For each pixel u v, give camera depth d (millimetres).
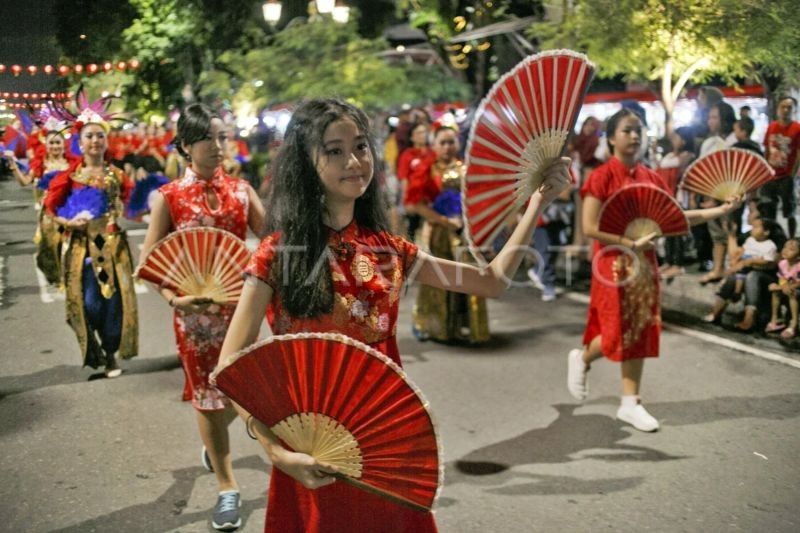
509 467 4270
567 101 2225
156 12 11797
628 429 4758
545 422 4918
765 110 7867
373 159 2262
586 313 7898
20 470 4371
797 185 6645
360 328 2250
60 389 5750
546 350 6566
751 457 4289
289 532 2277
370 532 2213
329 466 2037
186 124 3871
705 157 4785
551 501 3861
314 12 10922
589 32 6895
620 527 3596
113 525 3736
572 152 10055
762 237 6527
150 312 8156
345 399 1949
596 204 4613
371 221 2363
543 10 8969
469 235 2260
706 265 9039
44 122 5734
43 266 7496
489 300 8555
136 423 5051
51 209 5762
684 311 7430
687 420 4848
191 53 12594
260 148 11984
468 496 3934
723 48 6344
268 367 1935
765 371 5648
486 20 11570
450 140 6520
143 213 5984
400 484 2016
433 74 12156
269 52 10883
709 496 3869
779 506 3746
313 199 2221
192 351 3672
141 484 4176
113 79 11094
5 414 5246
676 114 9914
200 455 4539
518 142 2219
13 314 7969
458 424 4918
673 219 4566
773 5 5719
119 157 10609
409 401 1927
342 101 2270
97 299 5871
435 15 12422
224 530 3645
